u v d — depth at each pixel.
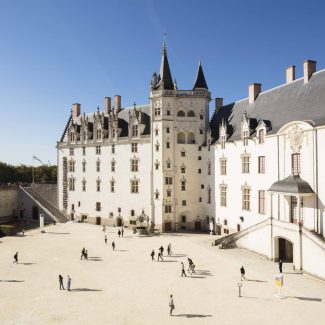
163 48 64.56
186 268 38.62
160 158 62.53
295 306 27.42
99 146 73.44
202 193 62.91
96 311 27.06
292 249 41.34
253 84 56.78
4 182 115.38
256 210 48.28
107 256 44.72
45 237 58.47
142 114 68.50
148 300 29.22
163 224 61.97
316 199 37.19
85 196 75.62
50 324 24.80
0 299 29.70
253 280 33.81
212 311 26.77
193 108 63.31
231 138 54.66
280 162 43.06
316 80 44.31
